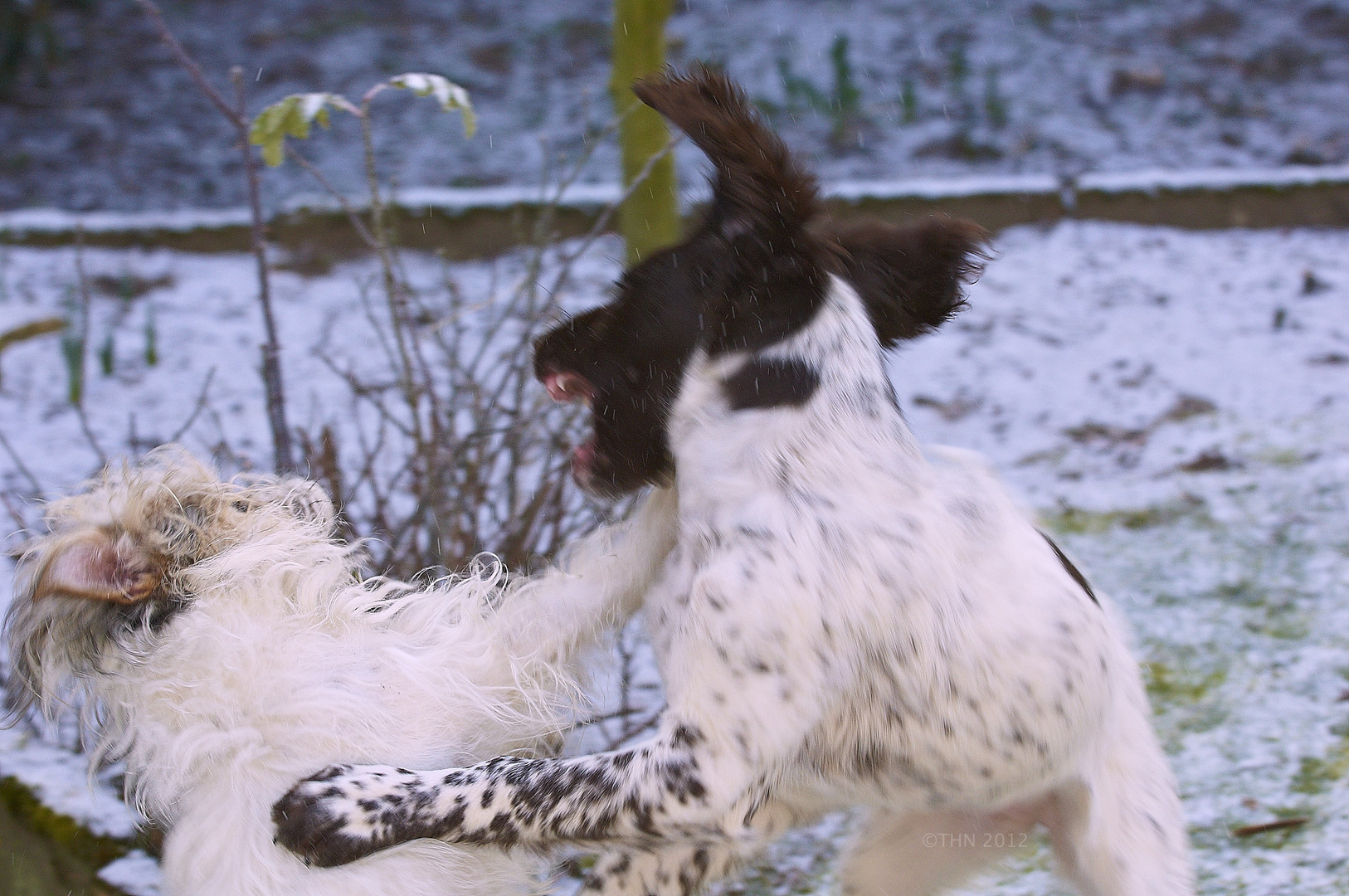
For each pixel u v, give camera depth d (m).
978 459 2.66
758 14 12.58
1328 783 3.57
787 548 2.33
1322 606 4.46
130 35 12.23
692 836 2.35
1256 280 7.98
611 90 5.27
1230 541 4.95
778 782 2.44
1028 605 2.42
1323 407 6.21
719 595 2.33
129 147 10.38
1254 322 7.38
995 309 7.57
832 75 11.23
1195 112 10.81
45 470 5.45
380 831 2.40
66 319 7.07
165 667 2.55
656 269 2.59
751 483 2.42
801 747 2.43
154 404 6.27
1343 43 11.94
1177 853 2.55
